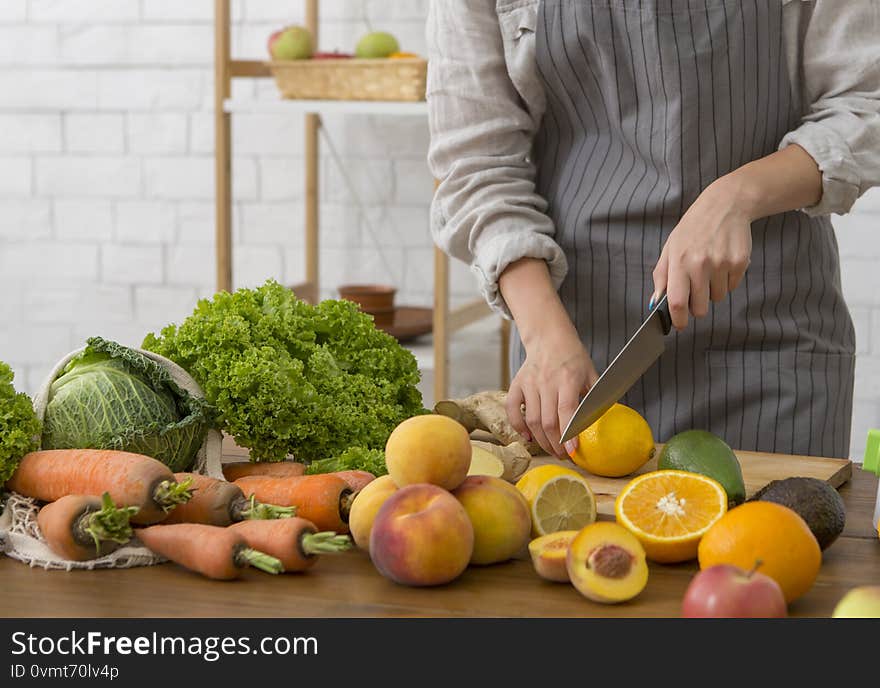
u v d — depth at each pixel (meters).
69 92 3.03
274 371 1.22
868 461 1.13
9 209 3.11
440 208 1.56
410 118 2.88
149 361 1.18
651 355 1.25
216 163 2.62
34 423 1.12
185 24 2.95
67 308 3.13
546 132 1.63
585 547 0.94
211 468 1.19
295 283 3.00
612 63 1.51
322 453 1.25
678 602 0.94
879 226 2.58
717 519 1.00
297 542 0.99
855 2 1.46
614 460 1.29
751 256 1.54
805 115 1.56
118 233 3.07
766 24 1.48
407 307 2.88
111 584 0.99
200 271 3.05
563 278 1.50
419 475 0.99
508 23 1.53
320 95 2.54
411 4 2.83
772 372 1.55
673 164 1.50
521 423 1.37
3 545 1.04
